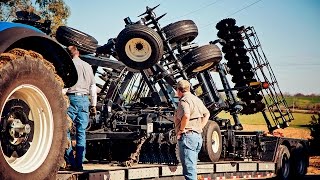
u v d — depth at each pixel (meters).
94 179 5.66
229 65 12.34
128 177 6.60
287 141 12.06
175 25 9.50
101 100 9.61
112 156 8.30
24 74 3.80
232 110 11.82
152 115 8.89
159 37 8.84
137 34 8.71
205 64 9.81
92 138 7.86
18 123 3.84
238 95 12.34
